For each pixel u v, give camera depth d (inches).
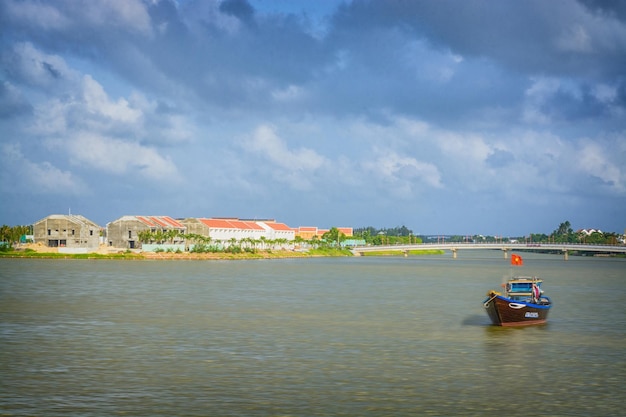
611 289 5885.8
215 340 2731.3
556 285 6432.1
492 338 2856.8
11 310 3649.1
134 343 2647.6
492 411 1771.7
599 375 2169.0
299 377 2094.0
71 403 1797.5
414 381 2062.0
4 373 2111.2
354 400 1851.6
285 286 5575.8
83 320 3280.0
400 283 6215.6
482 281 6638.8
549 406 1819.6
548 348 2632.9
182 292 4842.5
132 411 1737.2
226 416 1706.4
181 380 2043.6
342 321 3353.8
